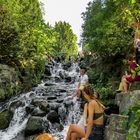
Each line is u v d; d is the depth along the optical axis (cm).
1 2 1817
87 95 611
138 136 347
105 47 1686
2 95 1417
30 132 1077
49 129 1127
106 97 1288
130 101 627
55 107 1252
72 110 1284
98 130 599
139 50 680
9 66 1595
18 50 1697
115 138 547
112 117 580
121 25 1630
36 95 1555
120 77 1559
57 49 4006
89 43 2162
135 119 331
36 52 1964
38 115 1180
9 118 1265
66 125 1224
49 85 1847
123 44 1576
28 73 1758
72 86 1791
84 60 2425
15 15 1838
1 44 1628
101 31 1809
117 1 1491
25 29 1839
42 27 2606
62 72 2220
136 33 657
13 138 1126
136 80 764
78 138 626
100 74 1770
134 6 464
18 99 1456
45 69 2166
